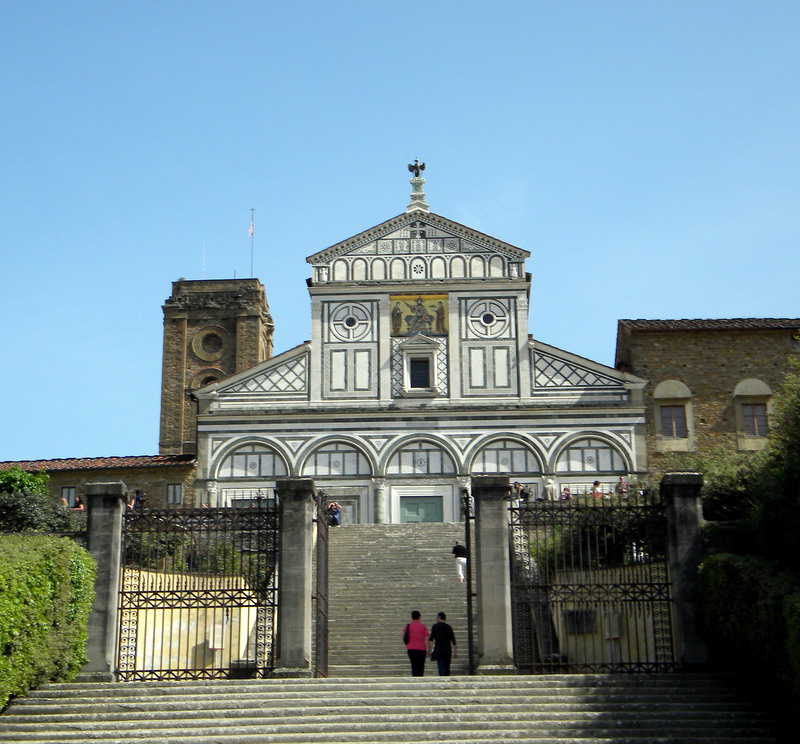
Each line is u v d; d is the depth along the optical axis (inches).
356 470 1818.4
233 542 874.8
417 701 732.0
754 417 1852.9
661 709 718.5
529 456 1807.3
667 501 863.7
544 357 1854.1
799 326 1872.5
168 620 1012.5
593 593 852.6
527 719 705.0
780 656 701.9
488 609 834.8
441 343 1871.3
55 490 1897.1
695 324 1909.4
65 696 763.4
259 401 1850.4
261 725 700.7
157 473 1894.7
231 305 2822.3
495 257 1907.0
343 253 1921.8
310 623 849.5
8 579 735.1
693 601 836.6
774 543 815.7
